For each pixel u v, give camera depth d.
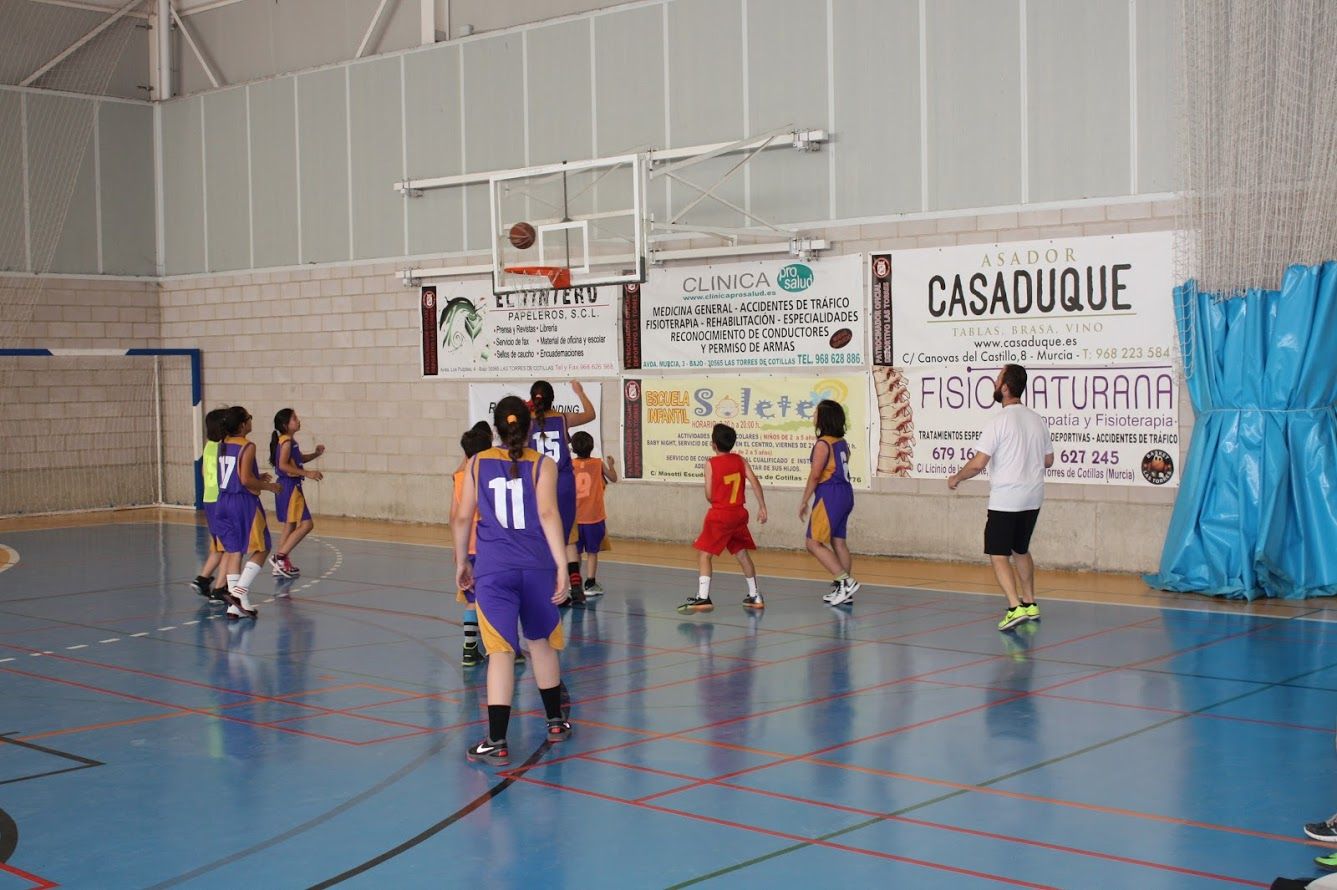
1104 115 13.31
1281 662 9.02
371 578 13.84
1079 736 7.09
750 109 15.77
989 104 14.03
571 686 8.55
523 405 6.82
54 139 21.45
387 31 19.70
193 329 22.20
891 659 9.30
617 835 5.53
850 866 5.10
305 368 20.64
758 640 10.11
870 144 14.87
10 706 8.12
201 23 22.19
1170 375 12.96
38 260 21.31
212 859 5.29
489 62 18.14
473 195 18.47
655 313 16.69
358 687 8.62
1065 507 13.66
